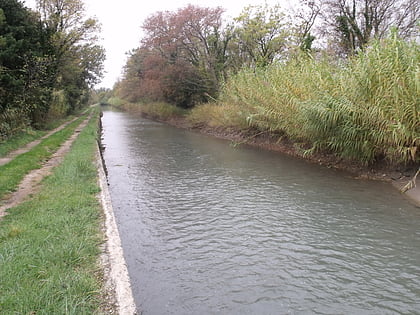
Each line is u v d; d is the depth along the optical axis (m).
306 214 7.25
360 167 10.63
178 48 31.03
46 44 21.44
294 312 4.04
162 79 31.80
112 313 3.11
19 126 16.47
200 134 24.05
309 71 12.38
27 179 8.45
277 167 11.88
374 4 19.47
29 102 17.95
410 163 9.16
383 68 8.64
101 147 17.05
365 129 9.52
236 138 19.73
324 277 4.80
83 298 3.26
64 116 32.28
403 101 8.17
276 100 13.63
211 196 8.70
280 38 24.56
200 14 27.55
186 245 5.86
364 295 4.37
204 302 4.24
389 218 6.89
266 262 5.23
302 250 5.62
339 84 10.51
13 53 16.25
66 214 5.54
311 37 21.23
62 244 4.36
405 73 8.32
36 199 6.54
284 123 13.53
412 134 8.12
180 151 16.33
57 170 9.16
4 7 18.36
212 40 29.08
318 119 10.64
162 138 21.97
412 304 4.18
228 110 19.28
